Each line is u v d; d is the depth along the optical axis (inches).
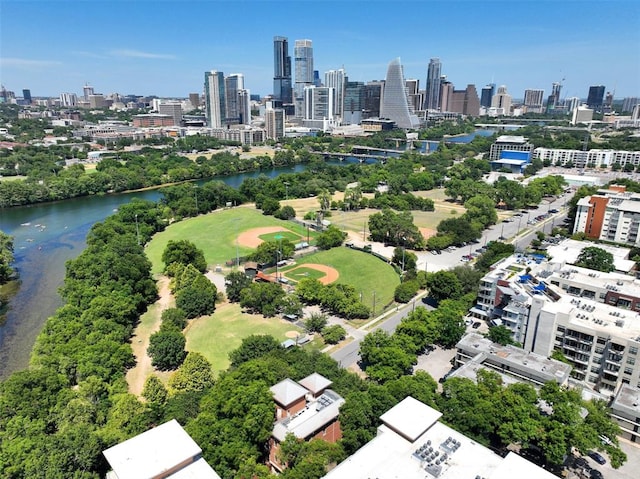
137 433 5241.1
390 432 4886.8
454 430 4970.5
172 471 4306.1
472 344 7135.8
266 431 5113.2
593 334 6835.6
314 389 5816.9
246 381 5792.3
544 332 7288.4
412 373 7180.1
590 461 5482.3
